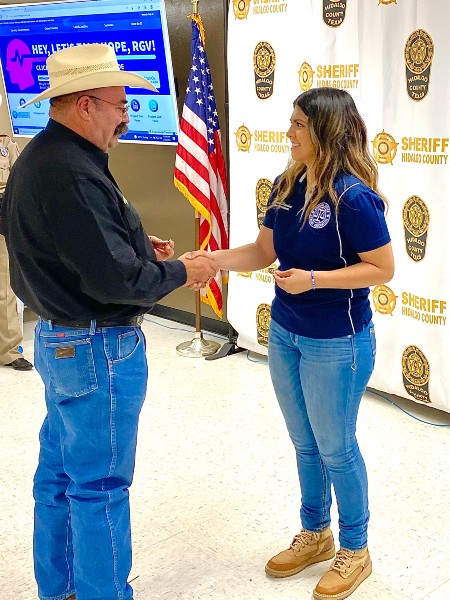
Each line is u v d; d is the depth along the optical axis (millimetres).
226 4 4336
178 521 2875
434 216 3375
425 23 3207
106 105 1967
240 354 4742
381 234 2100
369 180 2148
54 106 1964
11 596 2457
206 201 4375
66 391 2047
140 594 2449
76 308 1991
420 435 3520
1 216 2113
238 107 4211
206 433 3627
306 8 3691
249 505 2975
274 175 4102
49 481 2277
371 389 4086
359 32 3479
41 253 1967
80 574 2166
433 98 3254
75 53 1975
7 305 4488
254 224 4320
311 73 3738
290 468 3260
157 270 2062
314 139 2082
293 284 2105
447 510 2889
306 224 2150
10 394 4215
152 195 5273
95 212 1890
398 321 3680
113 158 5473
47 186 1894
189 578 2529
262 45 3965
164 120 4449
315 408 2254
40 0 5160
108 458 2094
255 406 3934
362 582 2463
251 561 2617
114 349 2053
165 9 4582
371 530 2766
